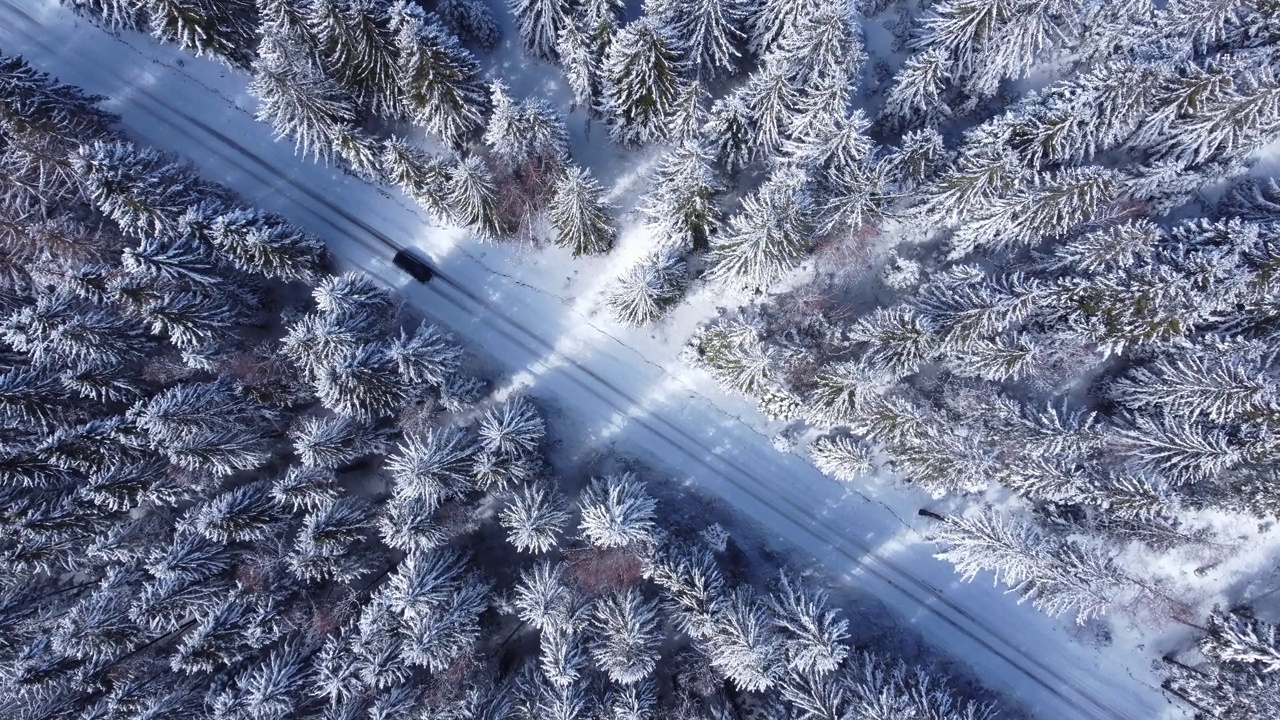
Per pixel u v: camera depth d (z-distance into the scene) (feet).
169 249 98.12
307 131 104.47
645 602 106.73
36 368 98.53
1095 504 105.91
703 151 98.53
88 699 101.71
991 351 101.40
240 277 106.73
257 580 100.63
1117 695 117.39
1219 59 96.27
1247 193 104.63
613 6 102.01
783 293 113.70
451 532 103.91
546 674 103.30
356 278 108.37
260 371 102.94
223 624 98.89
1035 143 99.91
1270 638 104.17
